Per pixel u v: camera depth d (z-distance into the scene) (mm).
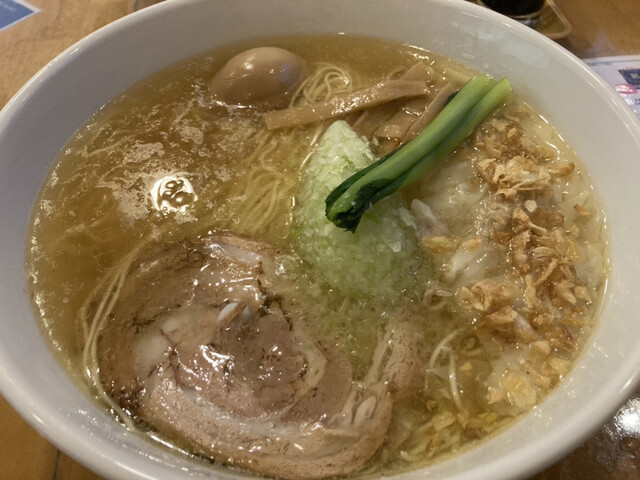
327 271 171
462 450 139
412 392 154
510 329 159
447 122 197
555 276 168
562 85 200
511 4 257
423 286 173
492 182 188
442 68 231
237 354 155
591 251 174
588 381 139
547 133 208
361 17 231
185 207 190
